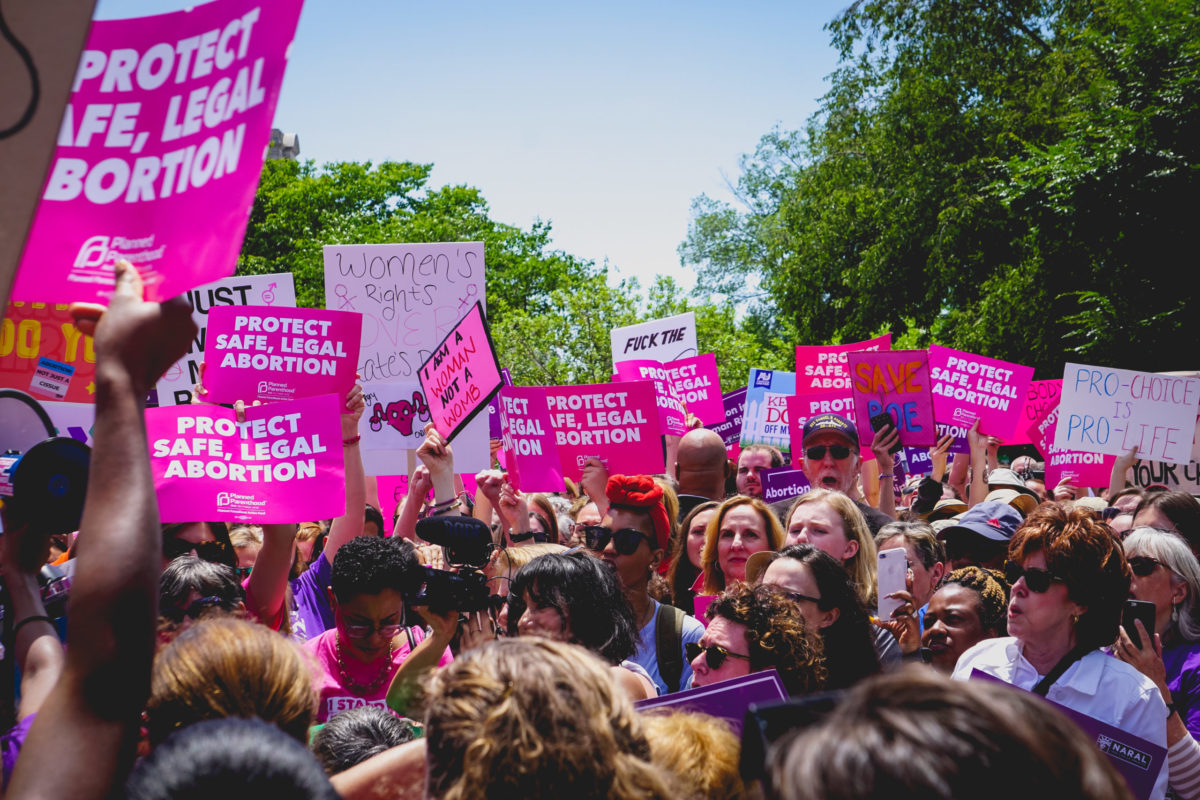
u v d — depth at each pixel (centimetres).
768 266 3144
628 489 435
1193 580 397
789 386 980
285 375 484
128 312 149
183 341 154
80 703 130
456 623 287
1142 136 1772
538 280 4003
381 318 660
